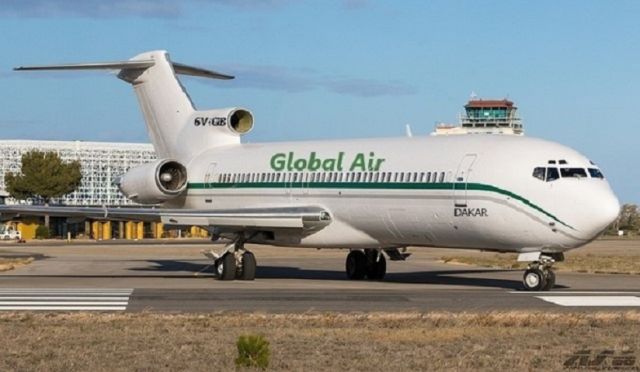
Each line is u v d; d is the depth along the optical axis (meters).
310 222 43.69
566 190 36.47
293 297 32.34
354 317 26.81
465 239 39.28
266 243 46.12
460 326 25.50
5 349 21.86
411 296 32.78
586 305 30.14
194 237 143.50
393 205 41.00
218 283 41.81
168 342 22.73
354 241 43.69
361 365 19.81
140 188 51.59
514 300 31.53
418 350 21.70
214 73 53.59
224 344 22.41
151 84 53.75
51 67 49.59
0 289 36.69
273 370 19.38
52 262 63.59
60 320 26.62
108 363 20.08
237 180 48.88
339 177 43.66
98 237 138.12
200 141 52.12
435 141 41.12
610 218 36.34
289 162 46.53
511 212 37.22
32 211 46.16
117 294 33.88
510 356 20.91
